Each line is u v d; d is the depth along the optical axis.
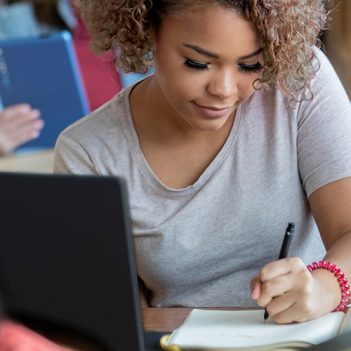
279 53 1.96
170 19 1.93
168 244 2.26
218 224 2.26
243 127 2.26
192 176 2.27
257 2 1.86
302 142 2.25
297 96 2.19
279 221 2.27
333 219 2.17
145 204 2.27
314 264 2.02
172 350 1.82
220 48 1.89
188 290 2.34
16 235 1.51
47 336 1.56
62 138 2.35
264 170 2.25
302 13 1.98
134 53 2.13
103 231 1.48
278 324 1.89
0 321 1.39
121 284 1.51
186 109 2.04
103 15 2.15
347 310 1.95
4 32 6.04
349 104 2.29
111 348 1.56
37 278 1.53
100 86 4.28
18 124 3.58
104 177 1.45
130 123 2.29
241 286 2.31
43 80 3.90
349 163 2.19
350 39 5.96
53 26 6.20
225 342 1.81
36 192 1.48
